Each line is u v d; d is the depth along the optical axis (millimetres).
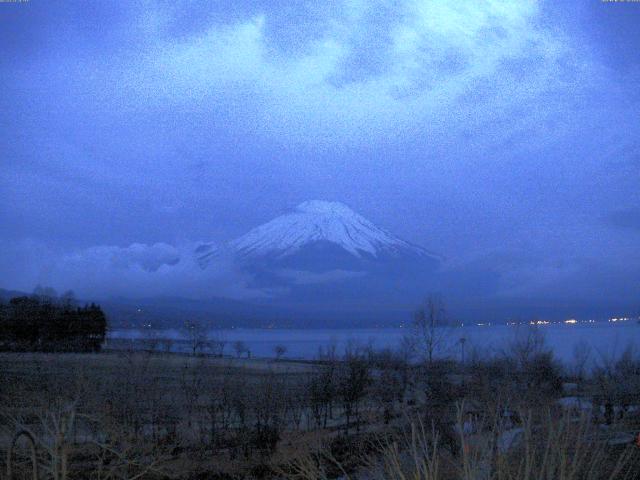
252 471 20672
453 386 23109
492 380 22625
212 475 20609
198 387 29328
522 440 7090
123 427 18828
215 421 27797
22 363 32688
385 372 27188
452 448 8570
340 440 19766
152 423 24531
